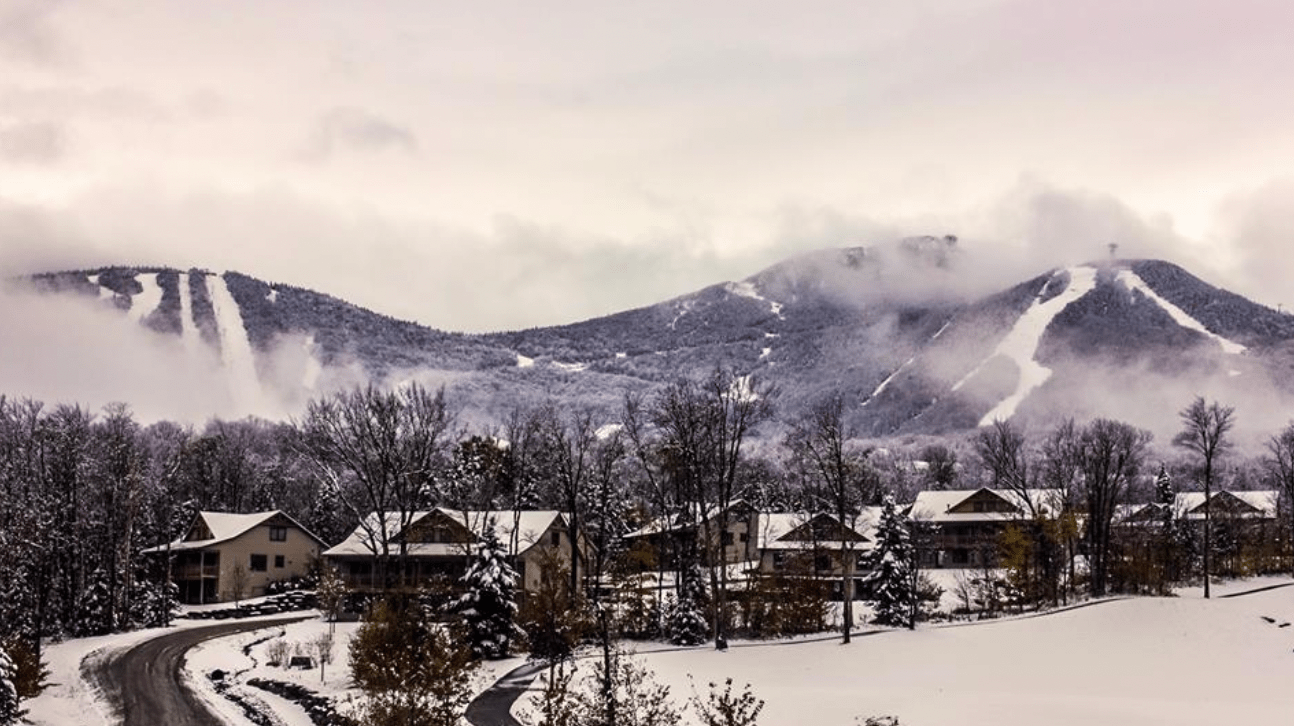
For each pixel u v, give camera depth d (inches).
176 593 4279.0
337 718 2137.1
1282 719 2110.0
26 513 3538.4
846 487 4355.3
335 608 3686.0
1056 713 2107.5
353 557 3983.8
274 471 5905.5
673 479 3855.8
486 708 2148.1
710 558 3093.0
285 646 2982.3
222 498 5590.6
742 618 3405.5
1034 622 3294.8
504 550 2935.5
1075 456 6358.3
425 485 3917.3
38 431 4424.2
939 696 2281.0
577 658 2647.6
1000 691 2493.8
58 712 2330.2
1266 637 3154.5
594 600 2721.5
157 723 2260.1
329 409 4734.3
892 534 3535.9
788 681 2556.6
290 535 4648.1
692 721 1990.7
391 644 1844.2
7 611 3282.5
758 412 3676.2
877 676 2650.1
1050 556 4153.5
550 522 3855.8
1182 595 3855.8
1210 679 2726.4
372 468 3858.3
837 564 4165.8
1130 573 4069.9
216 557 4426.7
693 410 3410.4
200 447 5861.2
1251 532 4899.1
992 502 5128.0
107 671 2849.4
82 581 3752.5
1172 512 4886.8
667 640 3191.4
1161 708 2193.7
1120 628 3211.1
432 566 3863.2
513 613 2829.7
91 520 3941.9
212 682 2691.9
